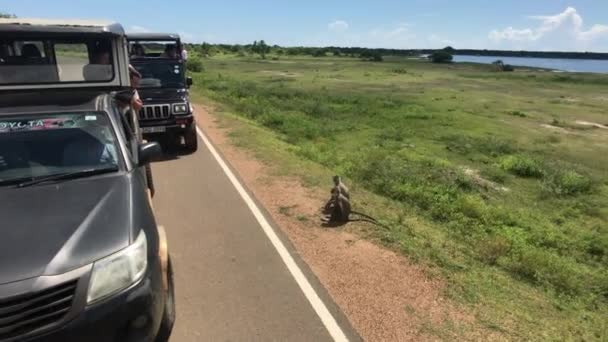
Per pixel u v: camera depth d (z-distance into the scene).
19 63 5.43
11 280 2.78
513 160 16.89
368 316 4.57
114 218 3.36
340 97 38.06
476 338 4.27
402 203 10.10
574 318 5.13
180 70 12.38
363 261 5.86
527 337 4.38
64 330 2.85
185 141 12.08
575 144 23.42
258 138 14.83
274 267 5.60
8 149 4.04
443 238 7.52
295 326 4.37
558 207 12.85
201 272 5.43
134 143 4.88
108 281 3.02
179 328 4.29
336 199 7.25
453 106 37.06
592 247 9.36
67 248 3.01
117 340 3.06
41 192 3.62
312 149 15.41
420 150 19.12
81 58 5.52
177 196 8.44
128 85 5.86
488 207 10.92
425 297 4.99
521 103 42.78
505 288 5.60
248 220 7.23
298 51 195.12
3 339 2.75
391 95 44.69
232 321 4.43
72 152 4.12
